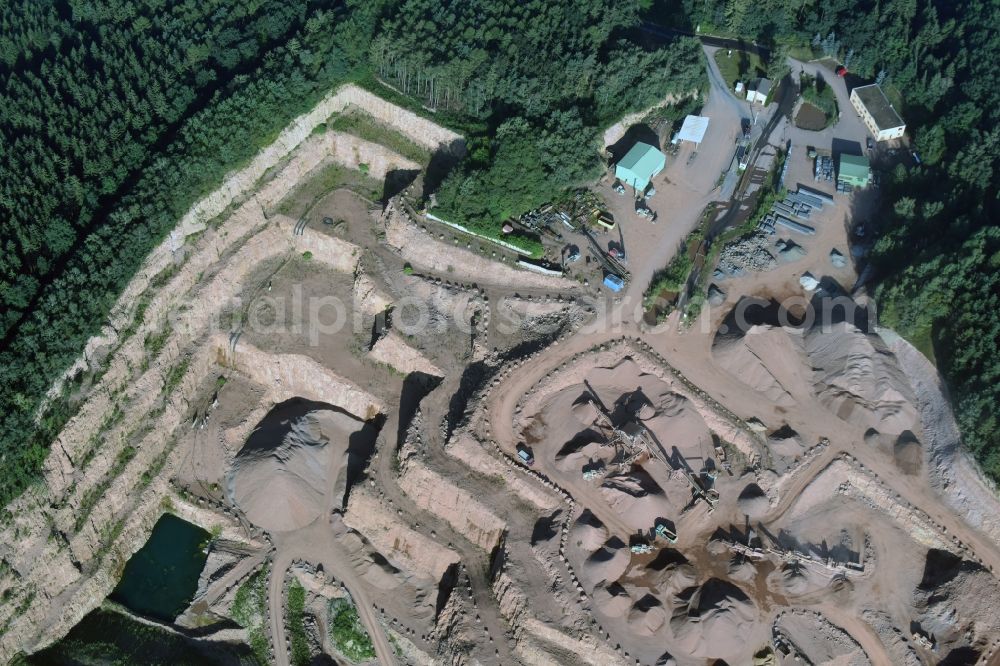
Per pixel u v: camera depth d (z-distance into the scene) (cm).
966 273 11400
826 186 13525
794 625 9825
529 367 11450
